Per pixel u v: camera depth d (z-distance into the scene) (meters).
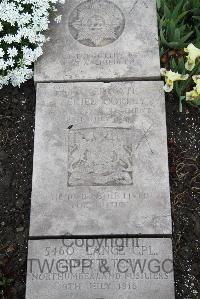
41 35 1.71
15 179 1.67
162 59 1.79
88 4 1.81
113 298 1.46
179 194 1.65
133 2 1.80
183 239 1.60
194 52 1.60
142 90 1.68
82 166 1.59
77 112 1.66
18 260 1.58
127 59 1.72
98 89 1.69
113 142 1.62
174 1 1.83
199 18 1.80
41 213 1.54
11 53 1.67
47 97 1.68
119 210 1.54
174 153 1.69
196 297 1.54
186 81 1.71
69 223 1.53
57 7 1.80
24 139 1.72
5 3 1.71
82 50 1.74
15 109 1.76
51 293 1.46
